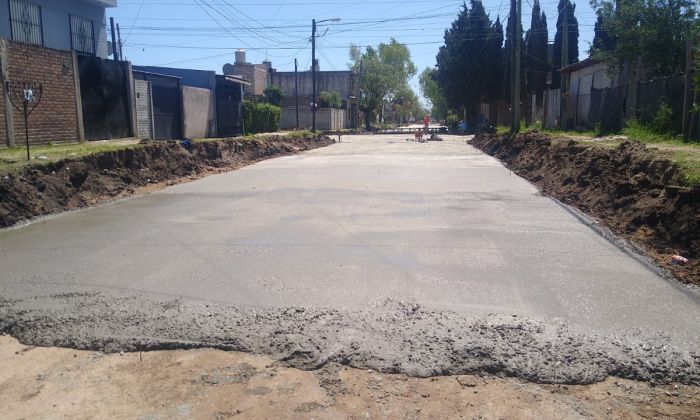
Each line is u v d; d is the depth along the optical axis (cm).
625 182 949
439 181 1441
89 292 568
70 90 1722
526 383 390
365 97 6888
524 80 4669
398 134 5547
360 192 1241
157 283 596
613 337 452
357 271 635
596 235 806
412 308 515
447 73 5191
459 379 395
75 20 2298
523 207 1041
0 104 1426
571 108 2733
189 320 492
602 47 2433
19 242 794
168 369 414
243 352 437
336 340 450
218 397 376
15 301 545
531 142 1939
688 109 1316
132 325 484
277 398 374
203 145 1855
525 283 590
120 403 371
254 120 3669
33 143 1555
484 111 6262
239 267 655
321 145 3244
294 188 1317
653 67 1884
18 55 1498
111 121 1969
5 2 1927
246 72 5772
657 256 686
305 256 701
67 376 407
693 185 753
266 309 518
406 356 423
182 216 977
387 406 363
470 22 4984
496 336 453
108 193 1212
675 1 1802
